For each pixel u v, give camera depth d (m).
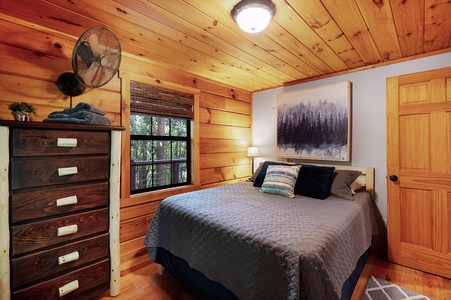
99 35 1.74
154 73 2.60
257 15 1.50
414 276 2.09
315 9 1.53
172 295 1.85
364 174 2.70
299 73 2.99
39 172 1.38
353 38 1.98
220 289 1.48
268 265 1.20
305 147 3.21
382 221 2.62
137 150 2.64
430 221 2.15
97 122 1.66
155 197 2.62
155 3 1.48
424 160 2.19
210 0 1.45
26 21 1.74
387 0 1.44
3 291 1.24
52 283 1.45
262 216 1.65
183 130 3.12
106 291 1.85
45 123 1.38
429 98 2.16
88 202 1.62
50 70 1.88
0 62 1.65
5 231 1.25
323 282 1.10
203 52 2.30
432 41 2.04
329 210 1.84
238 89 3.78
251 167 4.00
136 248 2.43
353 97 2.83
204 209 1.81
